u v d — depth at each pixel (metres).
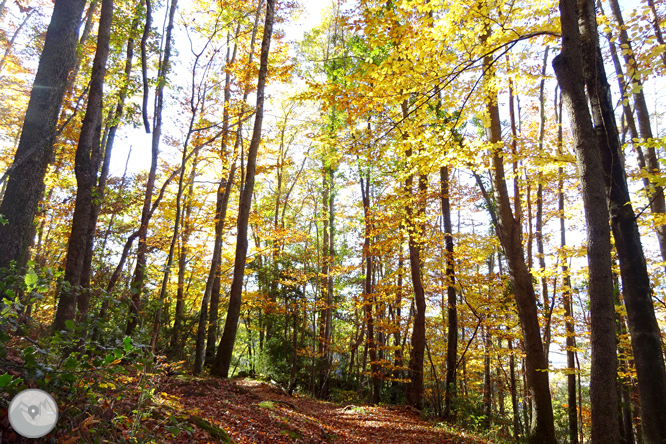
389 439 8.12
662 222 7.21
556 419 16.66
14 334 3.05
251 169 11.66
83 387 2.80
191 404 6.31
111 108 13.48
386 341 20.33
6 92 14.92
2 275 3.74
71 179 17.06
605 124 5.53
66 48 6.23
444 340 16.92
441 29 6.49
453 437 8.66
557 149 8.05
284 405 8.66
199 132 14.49
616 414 4.27
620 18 10.24
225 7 11.35
